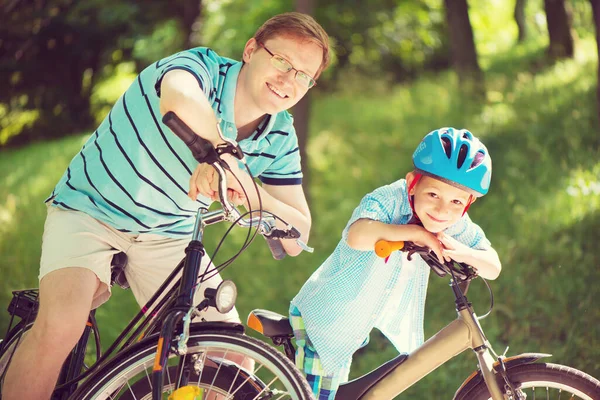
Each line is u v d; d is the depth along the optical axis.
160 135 2.48
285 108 2.56
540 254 4.94
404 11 14.84
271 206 2.59
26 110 14.98
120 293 5.08
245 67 2.59
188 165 2.52
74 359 2.64
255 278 5.45
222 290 2.22
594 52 11.14
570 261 4.79
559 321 4.28
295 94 2.53
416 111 9.83
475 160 2.40
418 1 14.94
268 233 2.40
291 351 2.76
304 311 2.68
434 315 4.64
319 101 11.97
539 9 17.12
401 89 11.96
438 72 14.62
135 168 2.52
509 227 5.46
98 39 14.77
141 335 2.59
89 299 2.42
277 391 2.32
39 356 2.35
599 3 5.65
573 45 11.08
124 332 2.52
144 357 2.30
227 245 5.97
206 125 2.22
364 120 9.96
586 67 9.41
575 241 4.98
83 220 2.53
